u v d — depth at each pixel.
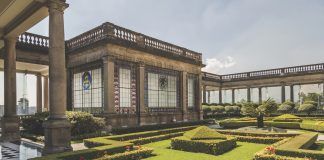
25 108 33.75
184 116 30.92
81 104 25.31
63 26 13.95
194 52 33.94
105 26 22.14
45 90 32.09
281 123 27.34
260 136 17.64
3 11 16.05
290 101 40.47
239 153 13.42
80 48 24.36
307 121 27.67
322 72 38.75
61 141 12.98
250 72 47.50
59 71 13.50
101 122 20.25
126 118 23.36
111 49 22.23
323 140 17.95
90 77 24.25
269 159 10.44
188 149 14.11
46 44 25.72
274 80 44.16
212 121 34.69
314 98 59.53
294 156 10.59
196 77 34.41
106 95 21.81
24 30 17.97
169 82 29.48
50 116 13.21
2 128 18.69
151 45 26.84
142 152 12.33
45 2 13.95
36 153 13.83
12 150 14.71
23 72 29.97
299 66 41.72
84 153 10.88
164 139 19.16
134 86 24.73
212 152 13.18
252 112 24.31
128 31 24.17
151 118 26.16
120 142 13.48
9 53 18.94
